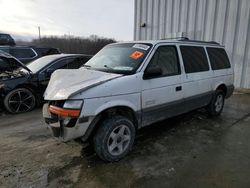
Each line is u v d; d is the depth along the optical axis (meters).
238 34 8.07
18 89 5.28
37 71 5.68
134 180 2.65
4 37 14.41
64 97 2.65
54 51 10.48
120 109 3.08
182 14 9.38
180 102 3.85
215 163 3.02
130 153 3.29
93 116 2.73
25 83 5.35
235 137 3.92
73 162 3.04
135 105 3.13
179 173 2.78
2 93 5.11
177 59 3.82
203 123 4.62
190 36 9.30
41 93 5.72
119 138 3.04
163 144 3.61
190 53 4.14
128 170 2.85
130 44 3.80
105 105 2.80
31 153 3.29
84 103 2.65
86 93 2.68
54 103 2.84
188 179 2.66
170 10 9.72
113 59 3.60
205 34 8.90
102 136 2.87
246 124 4.60
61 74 3.43
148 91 3.26
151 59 3.35
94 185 2.56
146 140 3.76
